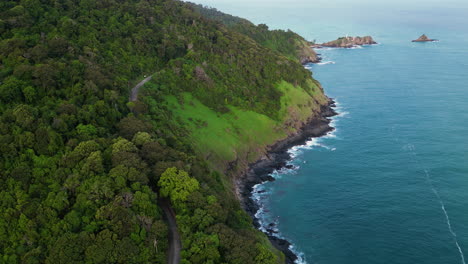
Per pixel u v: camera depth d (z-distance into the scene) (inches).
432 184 4468.5
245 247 2746.1
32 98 3631.9
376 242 3624.5
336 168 5004.9
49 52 4350.4
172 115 5000.0
